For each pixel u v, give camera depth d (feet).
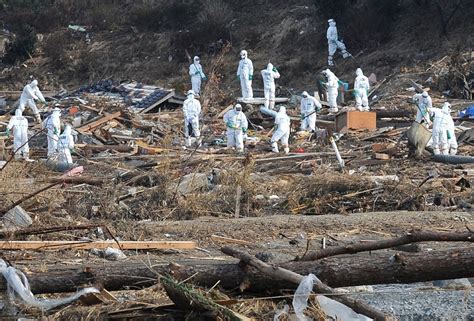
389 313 63.16
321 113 239.91
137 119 228.84
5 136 197.77
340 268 61.16
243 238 94.48
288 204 112.27
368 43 312.29
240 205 111.55
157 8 373.81
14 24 383.04
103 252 84.07
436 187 120.16
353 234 96.37
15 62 361.92
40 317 61.11
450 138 162.50
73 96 275.39
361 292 67.77
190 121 197.77
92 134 212.43
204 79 272.72
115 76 343.05
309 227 98.78
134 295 65.00
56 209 102.73
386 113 214.28
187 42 342.85
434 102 236.63
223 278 61.62
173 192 112.06
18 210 91.50
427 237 63.05
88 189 118.93
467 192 118.42
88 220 100.78
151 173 128.26
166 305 60.54
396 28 311.88
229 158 154.92
